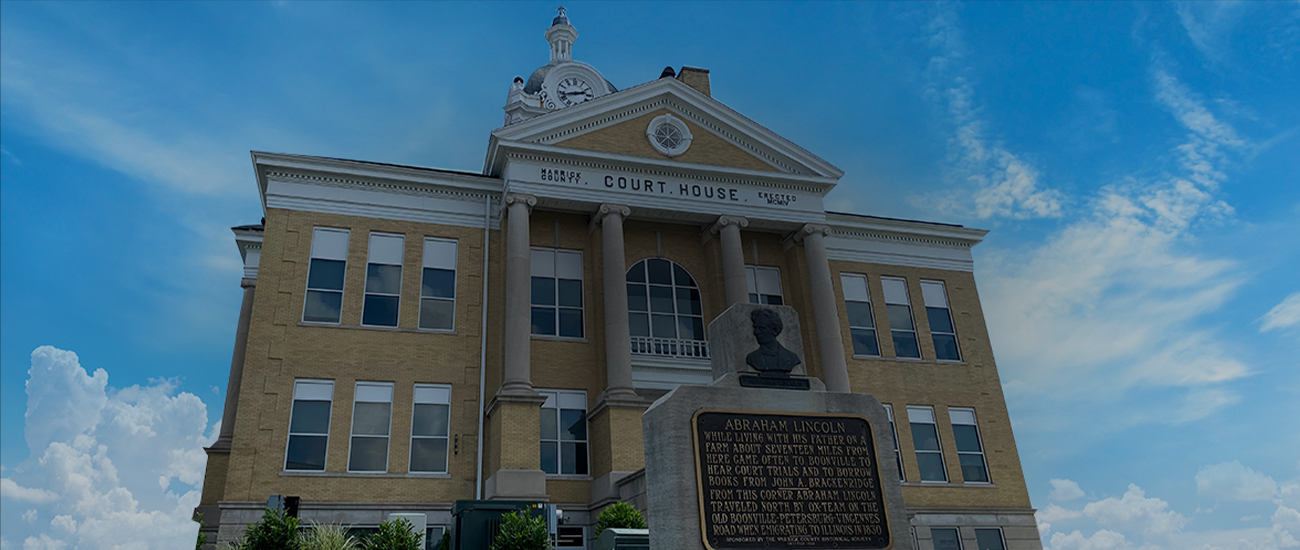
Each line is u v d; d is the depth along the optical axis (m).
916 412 32.22
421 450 25.55
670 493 9.77
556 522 18.86
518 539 16.89
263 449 24.14
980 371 33.84
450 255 28.55
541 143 28.97
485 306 27.81
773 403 10.33
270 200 27.27
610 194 29.38
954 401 32.84
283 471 24.06
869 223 34.53
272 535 17.08
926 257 35.41
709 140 31.56
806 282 31.77
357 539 21.61
